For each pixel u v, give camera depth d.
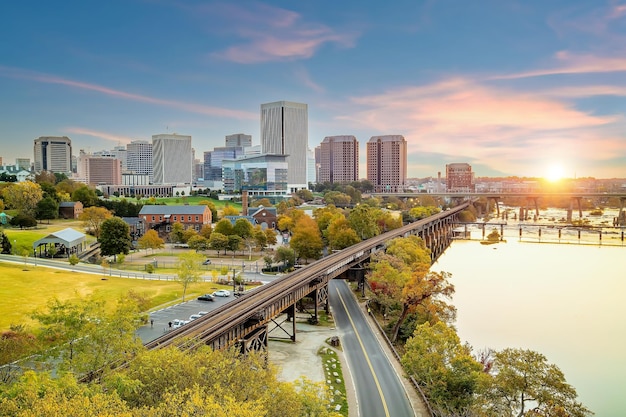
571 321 118.06
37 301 98.00
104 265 144.25
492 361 80.44
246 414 33.19
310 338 94.31
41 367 52.53
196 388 36.22
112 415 30.72
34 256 157.25
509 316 121.69
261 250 193.62
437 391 62.62
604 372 87.19
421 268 119.25
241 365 46.81
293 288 91.25
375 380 74.19
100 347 50.44
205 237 198.75
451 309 101.31
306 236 164.12
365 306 119.38
